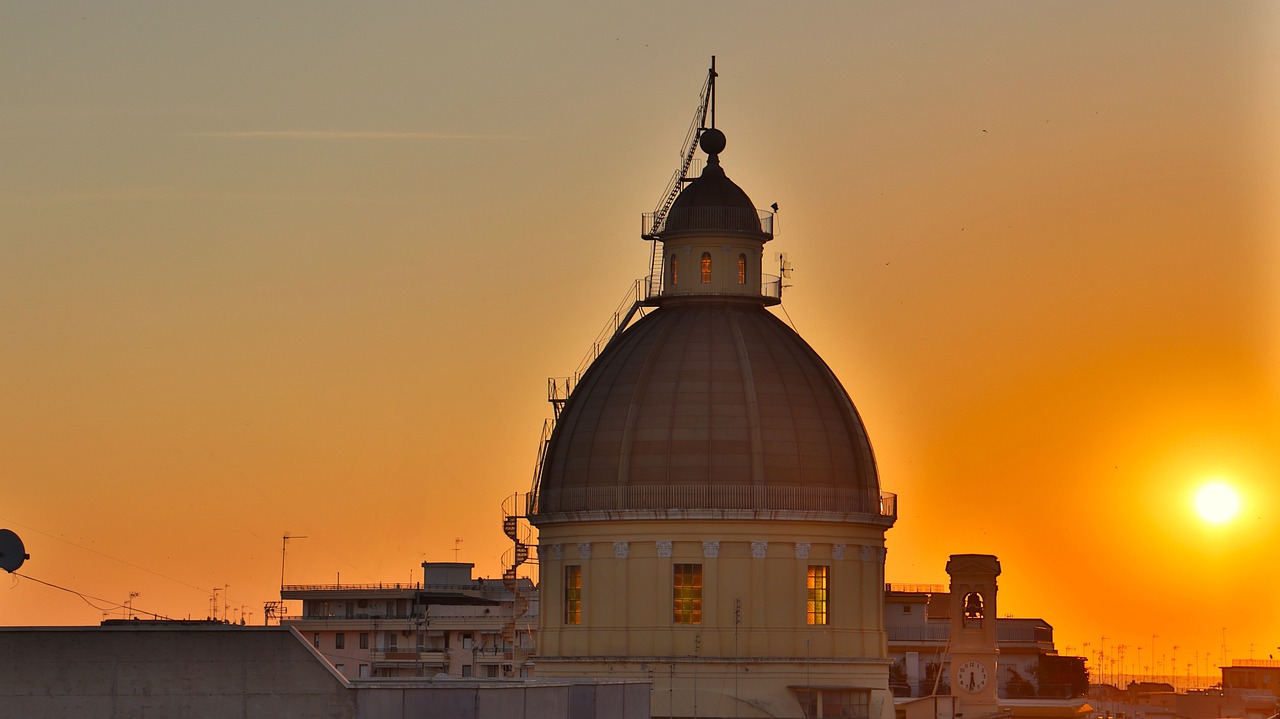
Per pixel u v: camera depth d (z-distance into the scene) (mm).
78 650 175000
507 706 186375
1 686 174250
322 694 176250
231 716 175375
